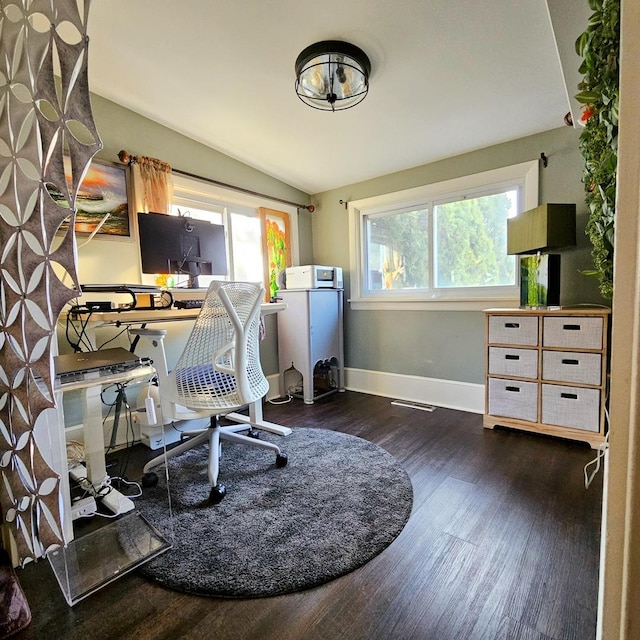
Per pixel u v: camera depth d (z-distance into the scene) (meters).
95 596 1.10
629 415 0.38
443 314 2.91
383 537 1.31
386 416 2.70
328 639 0.94
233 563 1.20
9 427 1.07
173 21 1.64
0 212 1.01
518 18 1.54
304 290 3.07
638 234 0.36
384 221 3.29
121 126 2.26
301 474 1.81
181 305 2.03
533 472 1.78
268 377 3.26
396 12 1.53
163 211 2.39
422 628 0.96
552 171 2.37
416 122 2.35
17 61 0.93
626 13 0.37
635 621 0.36
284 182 3.37
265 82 2.04
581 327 2.01
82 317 1.88
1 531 1.20
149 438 2.14
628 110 0.37
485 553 1.23
